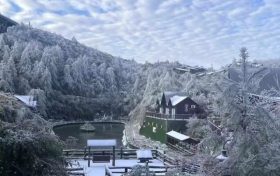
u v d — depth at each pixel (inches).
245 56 351.9
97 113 3420.3
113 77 4399.6
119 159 914.1
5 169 346.0
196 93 1850.4
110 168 780.6
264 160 314.5
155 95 2615.7
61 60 3831.2
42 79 2987.2
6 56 2950.3
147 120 1979.6
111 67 4598.9
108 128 2709.2
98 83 3998.5
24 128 361.4
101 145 847.1
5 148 335.9
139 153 868.6
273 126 326.3
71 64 3846.0
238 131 335.6
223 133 355.6
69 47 5093.5
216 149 357.4
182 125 1605.6
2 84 2202.3
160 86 2844.5
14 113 398.9
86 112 3316.9
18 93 2625.5
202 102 1676.9
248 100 334.0
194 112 1675.7
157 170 732.0
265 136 327.6
